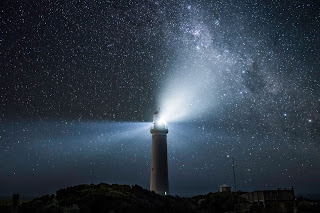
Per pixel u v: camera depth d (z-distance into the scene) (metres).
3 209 21.03
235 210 25.69
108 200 22.02
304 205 22.70
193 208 26.69
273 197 25.92
